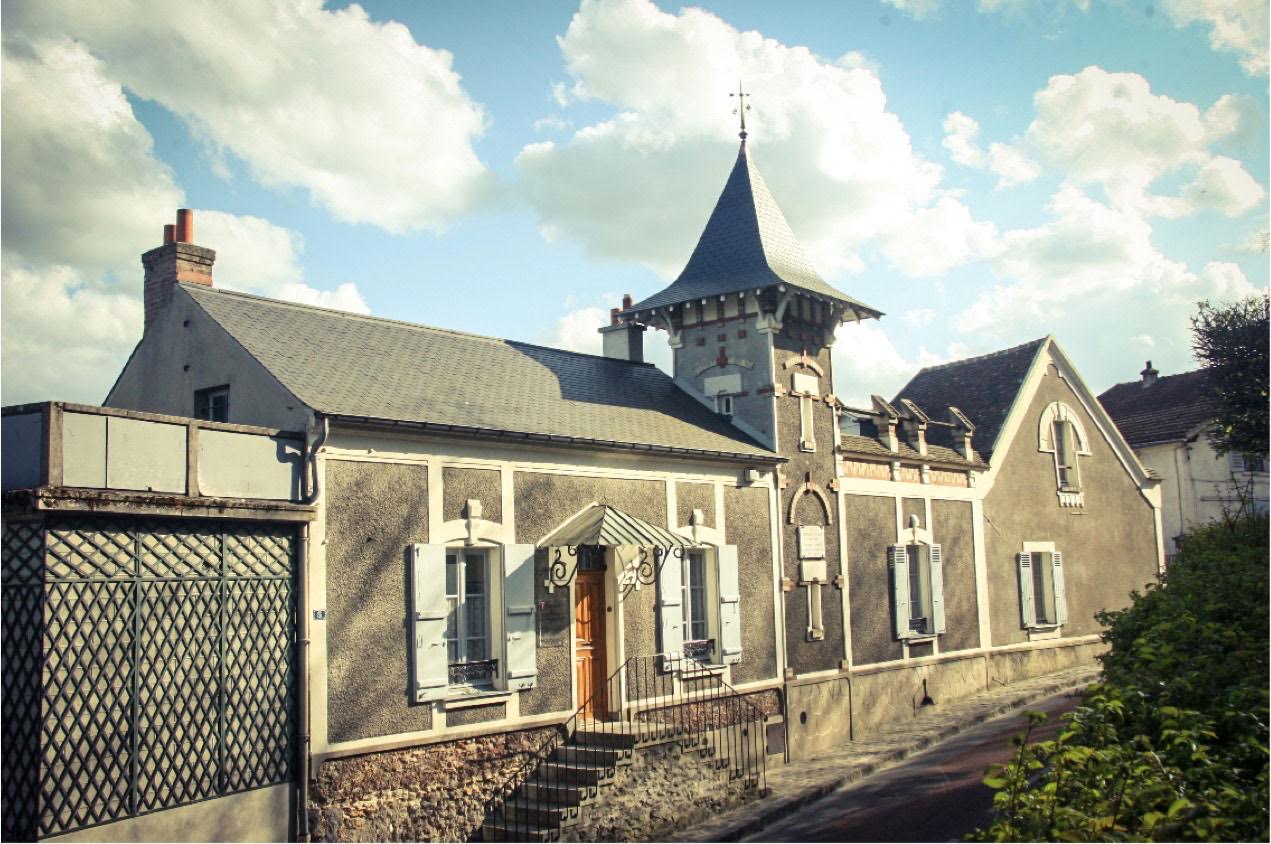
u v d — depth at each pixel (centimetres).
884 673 2008
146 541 1036
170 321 1386
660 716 1561
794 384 1905
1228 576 1122
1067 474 2634
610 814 1276
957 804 1337
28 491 948
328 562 1188
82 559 984
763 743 1600
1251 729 701
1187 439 3025
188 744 1048
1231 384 1848
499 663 1359
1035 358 2572
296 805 1132
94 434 1002
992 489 2373
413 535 1279
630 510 1567
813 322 1983
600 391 1738
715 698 1611
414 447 1291
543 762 1389
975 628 2264
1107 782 657
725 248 1995
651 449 1570
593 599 1527
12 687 962
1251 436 1842
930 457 2205
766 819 1398
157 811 1016
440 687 1274
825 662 1883
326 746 1161
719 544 1700
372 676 1216
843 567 1955
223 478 1106
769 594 1789
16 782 948
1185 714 710
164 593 1045
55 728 948
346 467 1220
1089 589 2619
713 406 1928
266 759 1115
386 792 1213
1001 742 1709
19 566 973
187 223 1474
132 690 1008
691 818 1390
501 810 1303
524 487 1419
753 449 1784
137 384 1420
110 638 998
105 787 979
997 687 2292
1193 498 3022
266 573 1138
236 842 1077
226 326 1316
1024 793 657
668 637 1591
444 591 1297
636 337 2066
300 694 1148
